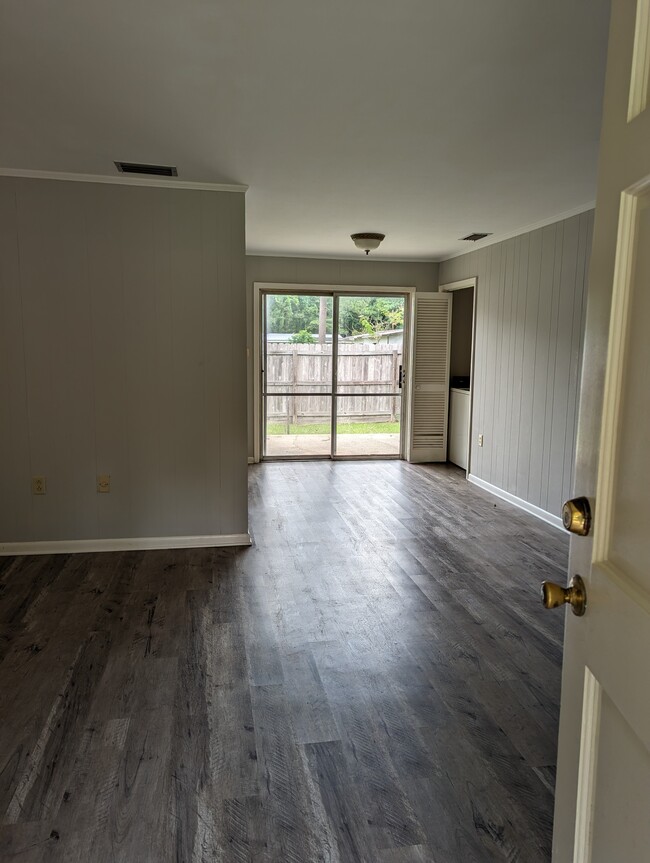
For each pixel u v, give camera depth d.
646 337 0.77
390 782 1.89
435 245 6.01
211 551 3.98
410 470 6.73
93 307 3.75
